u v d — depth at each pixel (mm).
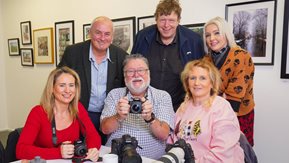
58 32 4379
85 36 4027
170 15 2123
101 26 2217
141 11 3395
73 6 4156
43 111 1854
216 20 2082
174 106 2275
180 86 2262
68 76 1876
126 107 1696
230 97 2008
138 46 2416
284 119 2480
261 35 2527
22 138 1770
